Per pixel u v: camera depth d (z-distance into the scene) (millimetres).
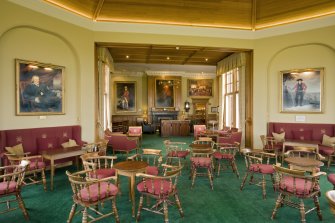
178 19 6762
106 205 3520
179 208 3162
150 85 14148
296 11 6445
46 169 5430
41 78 5477
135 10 6363
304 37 6613
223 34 7156
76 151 4777
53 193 4023
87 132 6371
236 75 9273
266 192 4082
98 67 7125
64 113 5949
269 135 7066
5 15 4664
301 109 6836
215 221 3051
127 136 7348
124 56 9391
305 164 3678
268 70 7219
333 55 6422
